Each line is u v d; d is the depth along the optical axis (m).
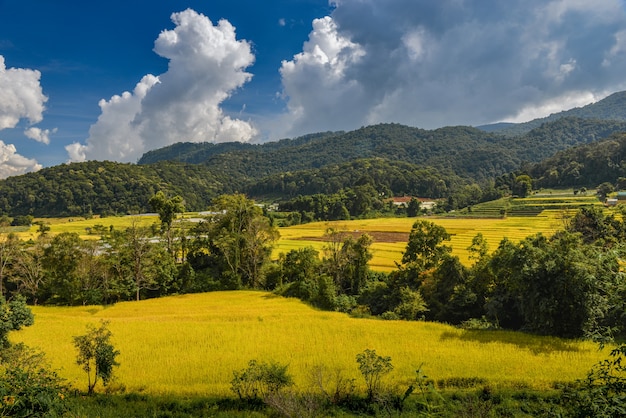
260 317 38.66
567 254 29.27
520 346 27.73
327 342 30.22
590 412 8.58
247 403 19.17
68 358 27.42
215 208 66.94
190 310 45.12
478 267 40.81
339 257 56.44
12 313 34.41
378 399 18.69
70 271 55.16
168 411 17.69
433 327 33.28
